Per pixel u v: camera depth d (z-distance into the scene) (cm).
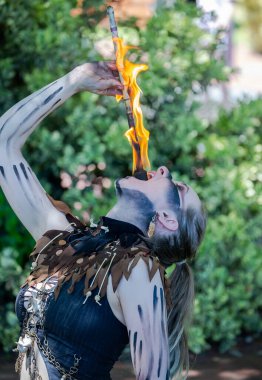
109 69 321
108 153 654
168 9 697
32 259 302
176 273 302
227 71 679
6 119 319
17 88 691
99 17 699
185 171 674
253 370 611
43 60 674
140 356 265
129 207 288
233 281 658
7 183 316
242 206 657
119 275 268
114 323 274
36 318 284
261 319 698
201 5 727
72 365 276
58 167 657
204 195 652
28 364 287
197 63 669
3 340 622
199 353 646
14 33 681
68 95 321
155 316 266
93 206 638
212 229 644
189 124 657
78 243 288
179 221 285
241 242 656
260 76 2209
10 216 634
